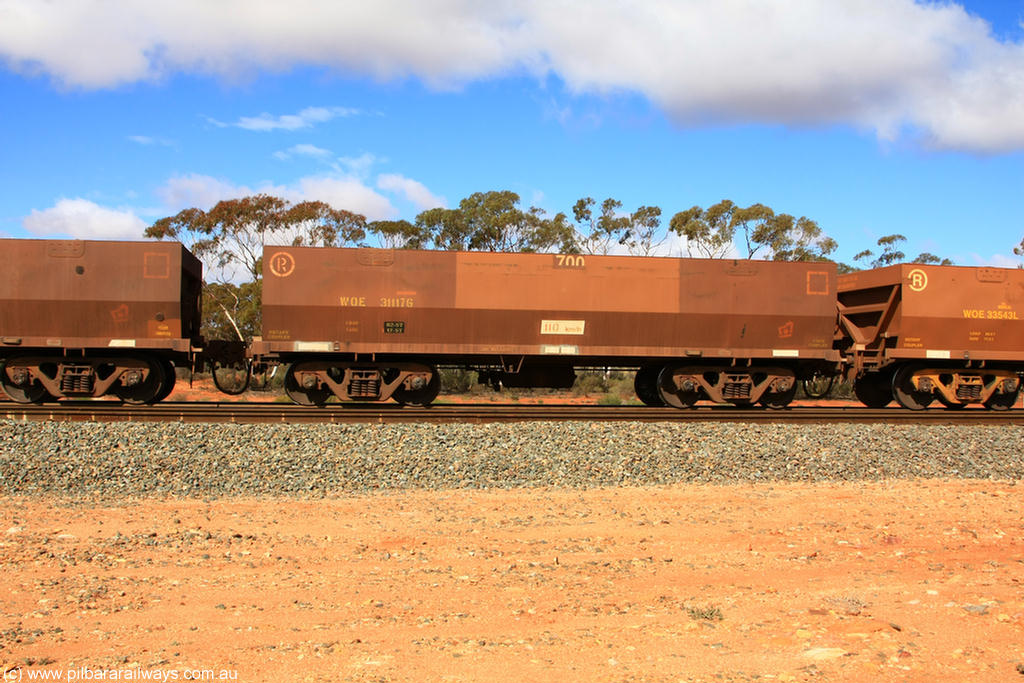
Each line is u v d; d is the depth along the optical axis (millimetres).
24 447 11898
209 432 13180
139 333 17172
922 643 4984
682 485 11344
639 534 8227
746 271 18594
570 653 4852
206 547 7527
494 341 17984
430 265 17734
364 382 17797
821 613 5609
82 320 17016
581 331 18141
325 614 5652
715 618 5527
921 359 19594
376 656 4785
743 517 9117
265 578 6555
